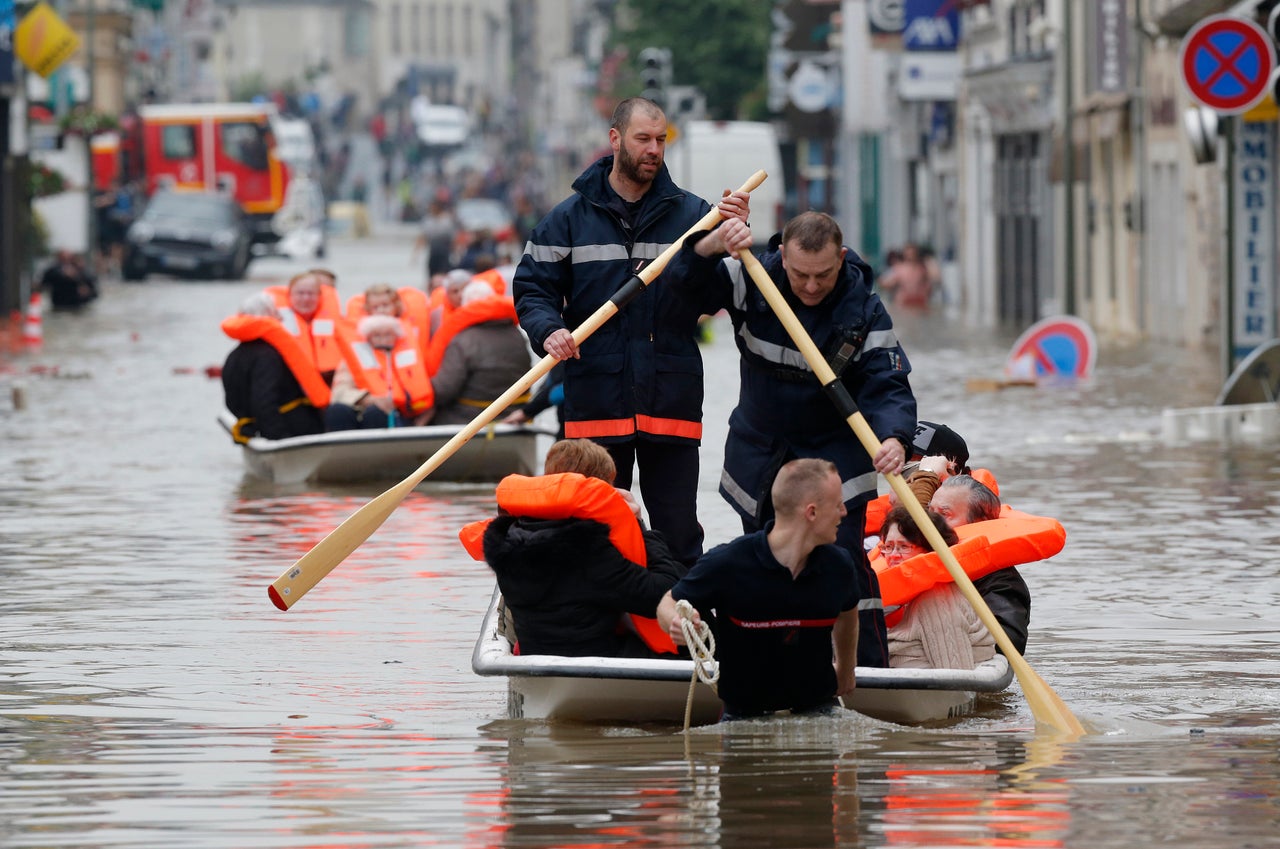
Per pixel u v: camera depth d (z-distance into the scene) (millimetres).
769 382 20516
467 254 104812
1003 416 52531
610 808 16484
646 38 161000
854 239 152750
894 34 127500
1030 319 103312
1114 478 39812
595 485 20094
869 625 20406
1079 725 19531
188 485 40500
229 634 25016
